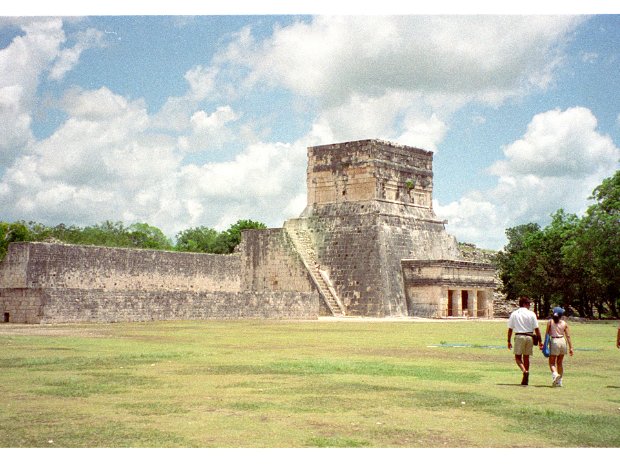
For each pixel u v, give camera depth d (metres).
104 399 13.92
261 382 16.38
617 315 84.25
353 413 12.66
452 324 50.44
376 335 34.78
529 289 76.81
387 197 69.75
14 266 53.94
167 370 18.52
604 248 62.19
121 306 47.00
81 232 102.94
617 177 63.28
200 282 66.56
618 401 14.14
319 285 66.94
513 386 16.16
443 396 14.55
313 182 72.56
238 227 117.31
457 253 76.62
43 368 18.80
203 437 10.76
